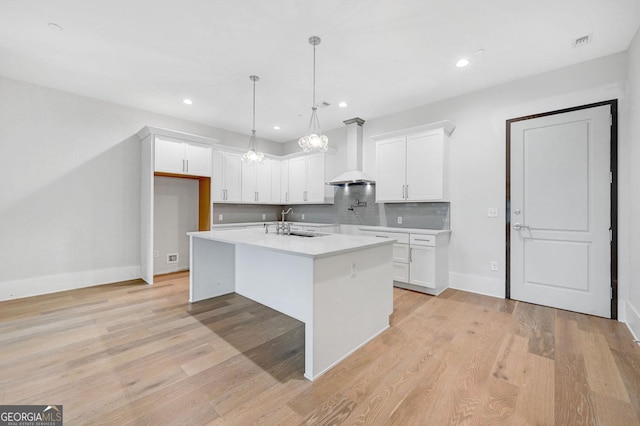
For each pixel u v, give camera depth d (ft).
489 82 10.82
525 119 10.32
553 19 7.25
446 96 12.14
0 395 5.11
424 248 11.41
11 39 8.09
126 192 13.30
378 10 6.95
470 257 11.71
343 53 8.88
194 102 12.88
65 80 10.70
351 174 14.87
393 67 9.73
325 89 11.51
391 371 6.00
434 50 8.70
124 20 7.29
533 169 10.16
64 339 7.34
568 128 9.48
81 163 12.09
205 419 4.60
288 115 14.69
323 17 7.22
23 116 10.78
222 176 16.05
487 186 11.23
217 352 6.76
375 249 7.69
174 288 12.02
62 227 11.64
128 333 7.73
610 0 6.55
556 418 4.60
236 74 10.23
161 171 12.92
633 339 7.38
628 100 8.46
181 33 7.86
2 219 10.42
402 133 12.83
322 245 6.91
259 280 9.96
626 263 8.53
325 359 6.05
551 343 7.19
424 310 9.58
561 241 9.63
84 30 7.70
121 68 9.80
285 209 20.68
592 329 8.00
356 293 6.97
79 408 4.80
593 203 9.05
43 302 10.19
